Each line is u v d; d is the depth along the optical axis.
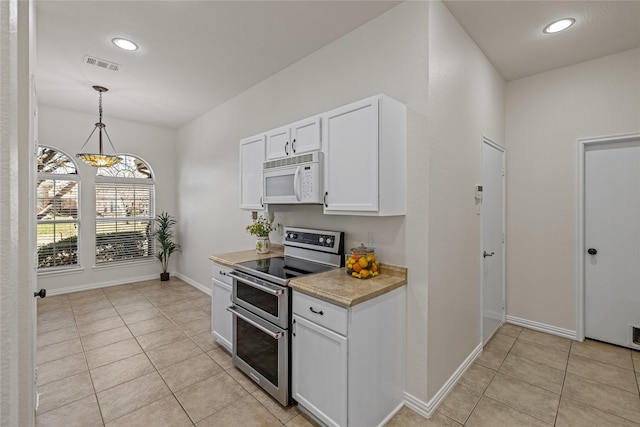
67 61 2.95
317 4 2.11
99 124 3.87
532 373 2.39
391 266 2.12
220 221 4.22
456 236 2.28
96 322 3.44
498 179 3.13
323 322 1.78
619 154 2.76
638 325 2.71
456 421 1.90
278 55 2.82
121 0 2.08
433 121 1.98
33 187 1.64
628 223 2.74
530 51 2.67
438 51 2.03
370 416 1.79
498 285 3.16
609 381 2.27
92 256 4.75
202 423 1.90
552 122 3.03
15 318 0.44
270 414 1.98
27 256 0.96
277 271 2.29
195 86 3.55
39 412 1.98
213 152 4.36
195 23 2.35
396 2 2.07
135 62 2.97
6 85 0.38
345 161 2.03
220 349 2.83
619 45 2.57
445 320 2.15
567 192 2.96
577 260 2.92
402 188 2.02
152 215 5.34
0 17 0.38
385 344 1.88
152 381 2.33
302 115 2.87
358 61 2.36
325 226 2.65
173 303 4.08
